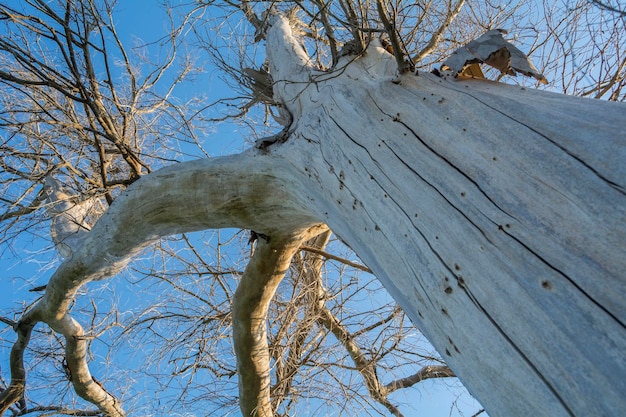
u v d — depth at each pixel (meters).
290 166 2.98
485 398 1.53
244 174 3.17
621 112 1.79
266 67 5.35
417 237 1.91
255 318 4.25
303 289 5.16
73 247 4.71
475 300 1.59
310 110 3.17
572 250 1.43
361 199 2.31
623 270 1.31
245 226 3.47
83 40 4.13
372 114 2.56
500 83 2.46
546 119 1.88
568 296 1.36
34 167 5.00
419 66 4.64
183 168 3.33
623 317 1.23
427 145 2.13
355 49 3.35
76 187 5.20
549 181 1.64
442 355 1.79
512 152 1.82
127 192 3.48
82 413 5.43
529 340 1.38
